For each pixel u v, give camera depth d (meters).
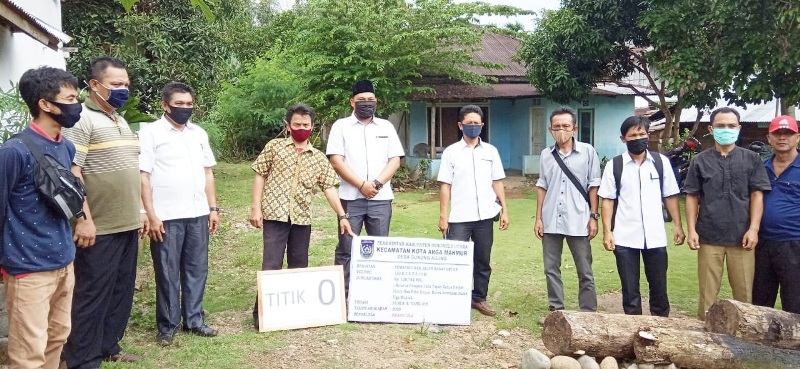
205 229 4.61
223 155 19.52
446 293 5.10
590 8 12.73
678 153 12.21
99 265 3.76
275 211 4.79
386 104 13.69
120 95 3.78
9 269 3.02
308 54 13.77
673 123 14.39
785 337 3.89
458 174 5.29
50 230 3.11
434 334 4.81
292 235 4.98
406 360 4.25
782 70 9.62
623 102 16.64
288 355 4.28
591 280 5.05
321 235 8.67
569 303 5.70
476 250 5.36
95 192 3.73
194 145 4.53
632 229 4.73
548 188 5.17
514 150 17.22
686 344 3.87
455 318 5.05
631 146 4.73
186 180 4.42
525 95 15.17
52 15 9.66
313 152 4.95
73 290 3.68
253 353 4.29
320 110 14.29
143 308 5.27
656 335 3.92
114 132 3.82
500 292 6.02
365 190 5.16
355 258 5.07
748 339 3.89
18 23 6.19
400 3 13.83
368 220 5.36
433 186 14.78
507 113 17.23
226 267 6.88
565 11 13.03
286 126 4.96
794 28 9.25
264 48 21.64
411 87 13.85
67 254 3.20
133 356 4.14
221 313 5.26
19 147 2.99
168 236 4.37
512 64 17.20
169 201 4.35
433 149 15.19
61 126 3.17
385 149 5.31
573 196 5.02
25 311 3.05
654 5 11.20
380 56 13.68
